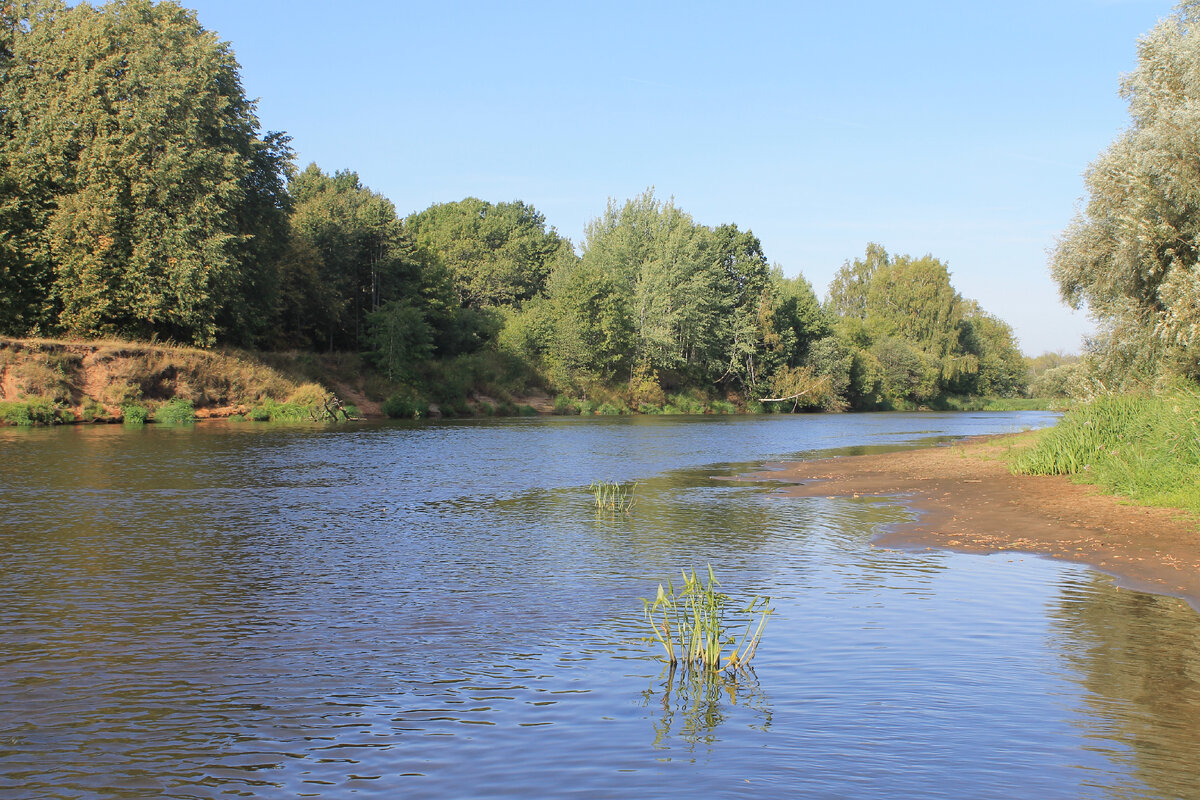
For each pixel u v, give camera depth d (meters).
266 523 15.81
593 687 7.57
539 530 15.60
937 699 7.20
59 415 39.47
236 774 5.83
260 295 51.62
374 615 9.84
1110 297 27.14
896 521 16.64
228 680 7.67
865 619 9.68
